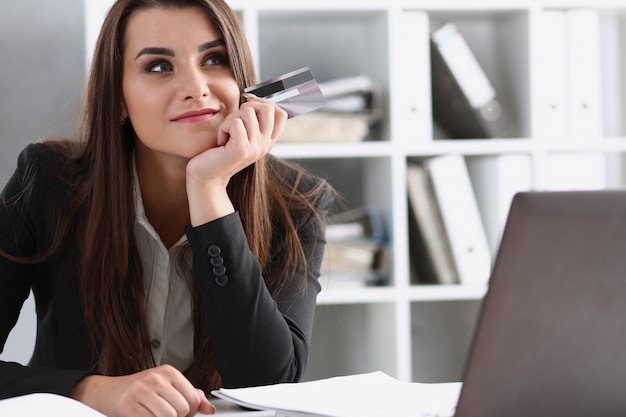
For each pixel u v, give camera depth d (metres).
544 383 0.86
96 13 2.75
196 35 1.47
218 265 1.37
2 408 0.91
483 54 3.29
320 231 1.69
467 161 3.21
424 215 2.95
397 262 2.87
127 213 1.53
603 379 0.88
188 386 1.09
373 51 3.10
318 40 3.27
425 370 3.41
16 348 1.76
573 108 2.98
